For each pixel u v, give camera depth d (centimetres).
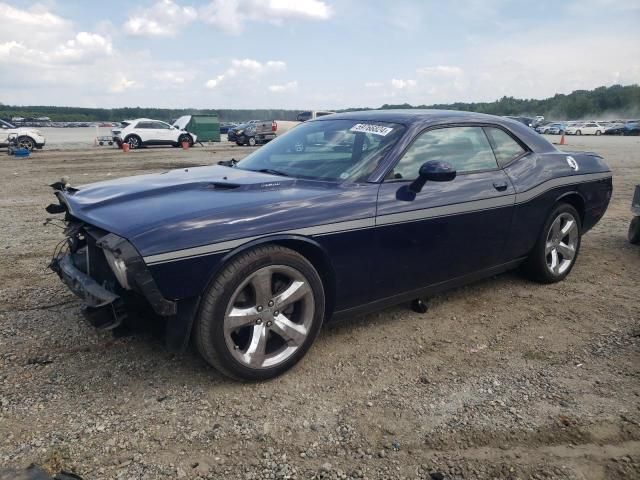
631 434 263
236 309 289
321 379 313
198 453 245
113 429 260
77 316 392
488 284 483
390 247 347
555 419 274
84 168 1539
